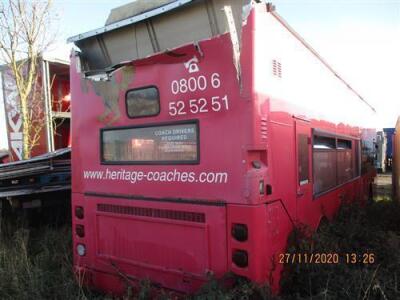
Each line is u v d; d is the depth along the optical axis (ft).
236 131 10.11
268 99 10.57
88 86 13.41
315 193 14.88
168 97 11.37
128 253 12.44
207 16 11.37
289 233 11.85
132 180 12.28
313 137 14.74
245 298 9.56
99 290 13.28
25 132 24.97
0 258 15.72
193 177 10.89
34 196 20.39
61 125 26.78
